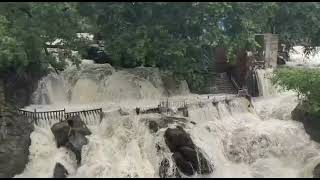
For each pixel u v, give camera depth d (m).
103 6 33.38
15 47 31.02
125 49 36.69
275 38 47.47
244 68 44.28
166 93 40.72
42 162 29.19
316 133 35.62
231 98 39.34
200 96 40.97
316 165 32.50
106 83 38.28
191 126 33.69
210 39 37.59
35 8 30.61
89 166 29.00
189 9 35.53
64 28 33.12
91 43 38.12
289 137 35.44
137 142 31.14
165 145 31.25
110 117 32.38
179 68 39.28
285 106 39.59
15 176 28.16
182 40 37.25
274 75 39.97
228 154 33.88
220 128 35.25
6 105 31.44
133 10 35.03
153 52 36.91
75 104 36.50
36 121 31.19
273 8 40.91
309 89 35.78
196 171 31.25
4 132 29.72
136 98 38.53
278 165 33.59
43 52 35.34
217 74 45.22
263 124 36.91
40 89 36.16
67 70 38.38
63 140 29.97
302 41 53.75
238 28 39.50
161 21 35.91
